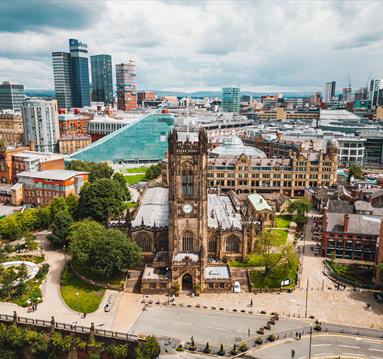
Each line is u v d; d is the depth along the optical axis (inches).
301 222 7824.8
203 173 5324.8
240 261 6127.0
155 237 6008.9
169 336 4419.3
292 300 5157.5
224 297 5236.2
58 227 6796.3
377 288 5452.8
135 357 4249.5
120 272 5723.4
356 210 7234.3
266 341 4333.2
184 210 5457.7
